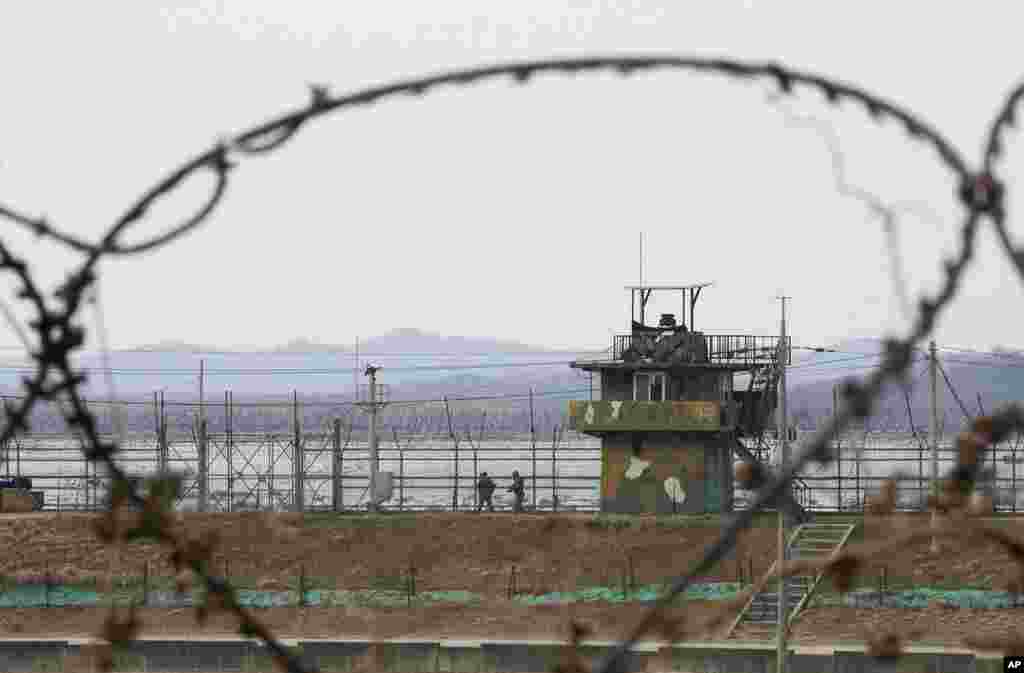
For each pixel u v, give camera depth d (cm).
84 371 1328
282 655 1409
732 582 15975
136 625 1367
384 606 16375
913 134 1237
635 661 12625
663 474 17875
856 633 14762
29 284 1299
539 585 16512
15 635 15900
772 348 17738
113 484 1351
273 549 17175
